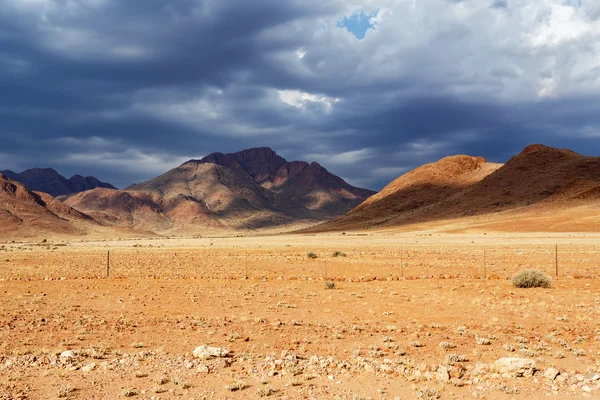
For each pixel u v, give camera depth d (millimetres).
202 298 24891
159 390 10328
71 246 113812
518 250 60469
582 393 10008
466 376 11250
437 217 177125
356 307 21734
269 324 17781
